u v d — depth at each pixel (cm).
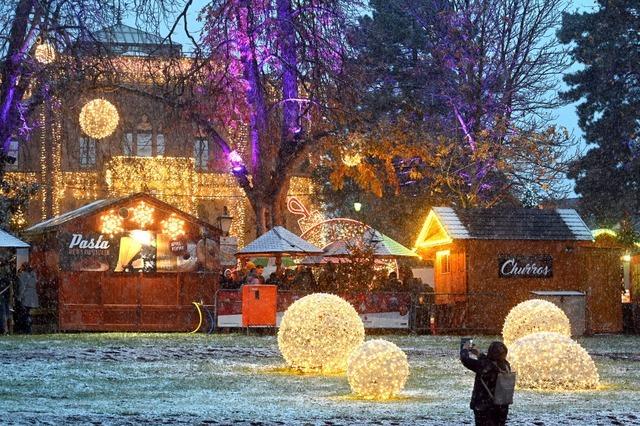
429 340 3397
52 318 3622
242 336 3425
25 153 4175
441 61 6212
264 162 4644
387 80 5809
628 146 7625
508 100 6128
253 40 4262
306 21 4300
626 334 3966
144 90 4912
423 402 1725
